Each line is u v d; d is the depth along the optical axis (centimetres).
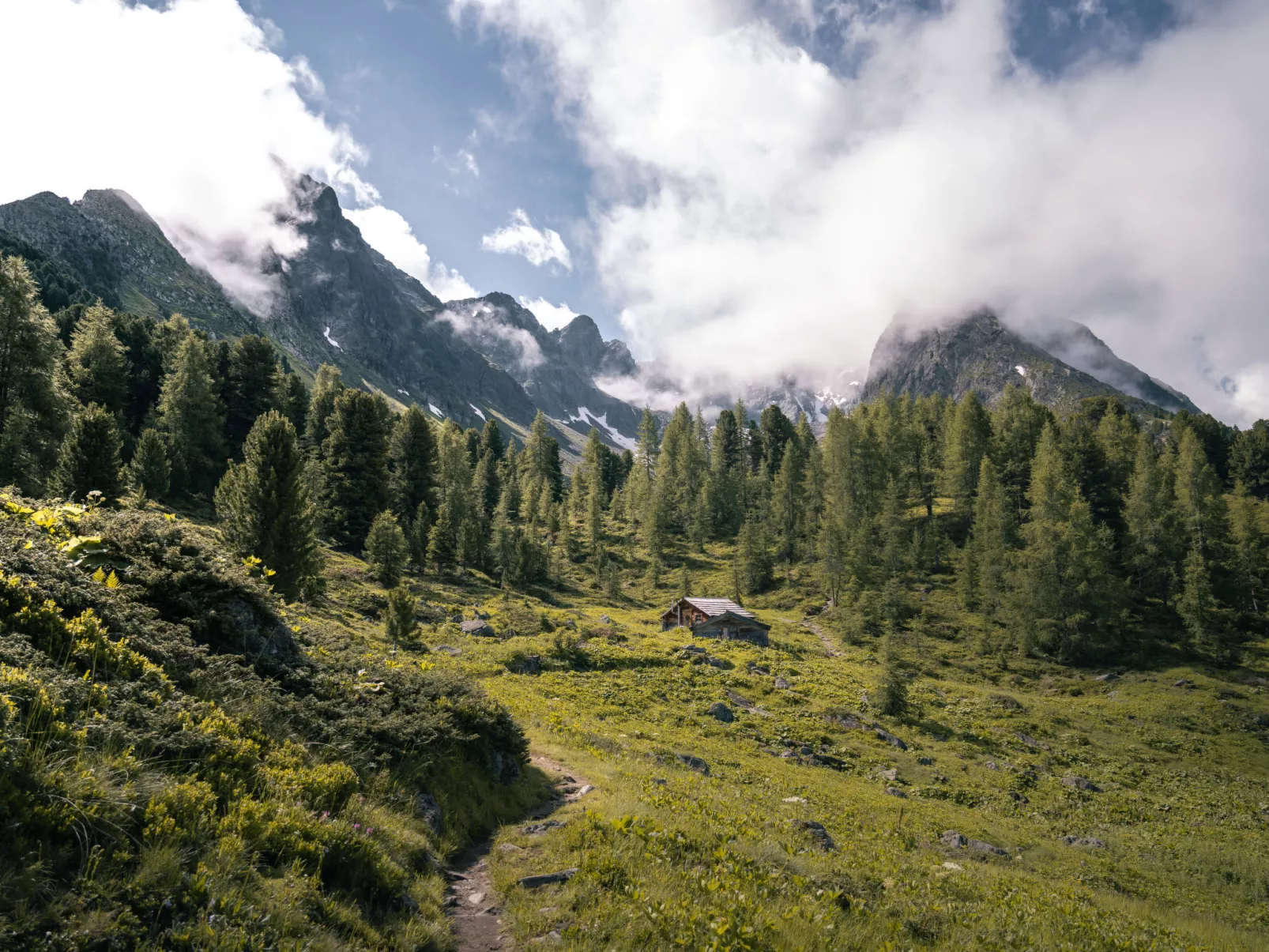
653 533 11756
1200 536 9000
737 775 2828
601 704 3675
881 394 16012
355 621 4478
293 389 11519
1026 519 10731
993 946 1100
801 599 10019
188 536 1492
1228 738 5325
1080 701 6347
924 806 3048
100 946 559
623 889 1004
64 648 943
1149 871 2639
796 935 937
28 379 4641
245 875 730
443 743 1483
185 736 889
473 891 1041
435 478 12038
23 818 610
